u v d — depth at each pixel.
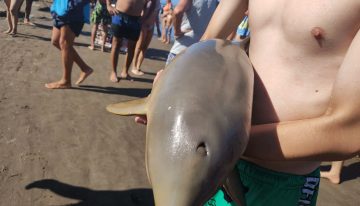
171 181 1.27
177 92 1.44
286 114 1.90
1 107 5.95
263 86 1.96
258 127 1.63
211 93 1.44
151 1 8.98
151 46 13.55
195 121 1.35
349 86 1.48
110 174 4.63
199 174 1.28
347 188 5.18
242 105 1.49
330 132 1.52
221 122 1.38
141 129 5.99
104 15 10.74
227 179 1.61
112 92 7.55
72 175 4.50
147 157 1.37
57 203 4.00
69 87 7.24
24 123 5.55
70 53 7.07
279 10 1.92
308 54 1.83
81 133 5.53
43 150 4.94
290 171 2.07
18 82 7.16
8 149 4.83
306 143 1.54
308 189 2.13
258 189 2.10
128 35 8.19
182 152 1.30
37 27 12.64
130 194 4.29
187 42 6.07
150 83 8.72
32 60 8.70
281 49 1.91
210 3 6.00
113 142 5.43
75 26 6.92
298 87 1.87
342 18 1.71
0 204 3.88
